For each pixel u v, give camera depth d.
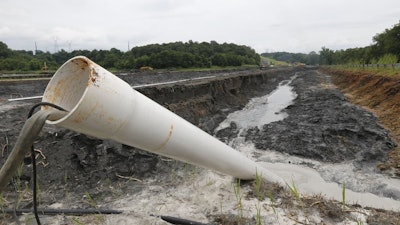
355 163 9.74
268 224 5.00
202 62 73.38
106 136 2.98
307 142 11.51
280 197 5.88
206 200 5.88
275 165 9.84
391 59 38.06
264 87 41.28
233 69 70.69
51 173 6.80
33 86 19.72
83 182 6.75
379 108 18.64
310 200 5.83
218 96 22.45
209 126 15.33
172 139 3.47
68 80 2.85
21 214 5.21
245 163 5.58
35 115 2.47
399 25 49.09
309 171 9.30
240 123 16.89
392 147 11.09
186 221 4.97
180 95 16.44
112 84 2.68
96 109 2.57
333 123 14.47
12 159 2.39
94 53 72.19
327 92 29.91
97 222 4.94
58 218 5.09
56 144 7.40
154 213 5.41
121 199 6.09
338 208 5.55
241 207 5.37
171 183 6.82
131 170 7.32
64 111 2.64
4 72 37.53
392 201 7.48
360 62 54.44
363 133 12.48
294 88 40.34
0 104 11.93
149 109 3.08
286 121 15.90
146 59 65.50
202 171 7.36
